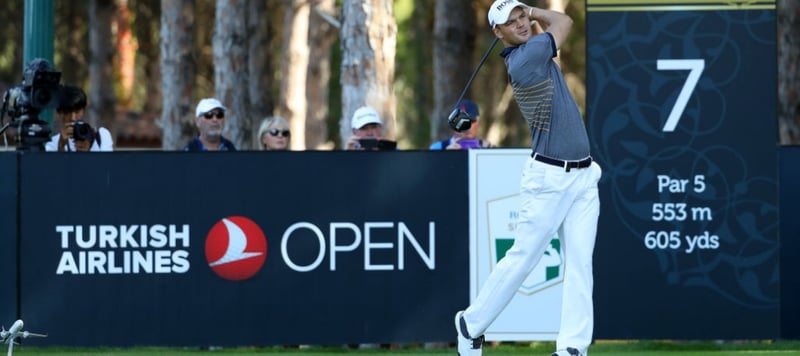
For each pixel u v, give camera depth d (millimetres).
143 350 28656
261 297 28719
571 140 21125
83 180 28547
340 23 43844
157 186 28594
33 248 28547
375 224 28656
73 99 33625
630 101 28344
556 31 21109
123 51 105438
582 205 21516
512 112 100875
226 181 28594
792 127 52531
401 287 28734
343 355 28000
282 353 28344
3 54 91812
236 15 62719
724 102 28312
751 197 28453
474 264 28656
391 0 43531
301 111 78250
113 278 28656
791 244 29531
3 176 28438
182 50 64688
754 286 28594
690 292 28672
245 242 28656
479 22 93438
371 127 35344
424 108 102250
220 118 35219
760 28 28156
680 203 28516
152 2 93062
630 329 28750
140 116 100750
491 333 28656
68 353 28219
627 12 28234
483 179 28594
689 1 28141
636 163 28484
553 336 28609
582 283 21438
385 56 43250
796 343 29359
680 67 28250
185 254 28688
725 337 28688
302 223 28656
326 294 28734
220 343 28734
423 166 28641
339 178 28656
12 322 28531
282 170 28625
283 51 78562
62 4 89750
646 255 28625
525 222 21500
